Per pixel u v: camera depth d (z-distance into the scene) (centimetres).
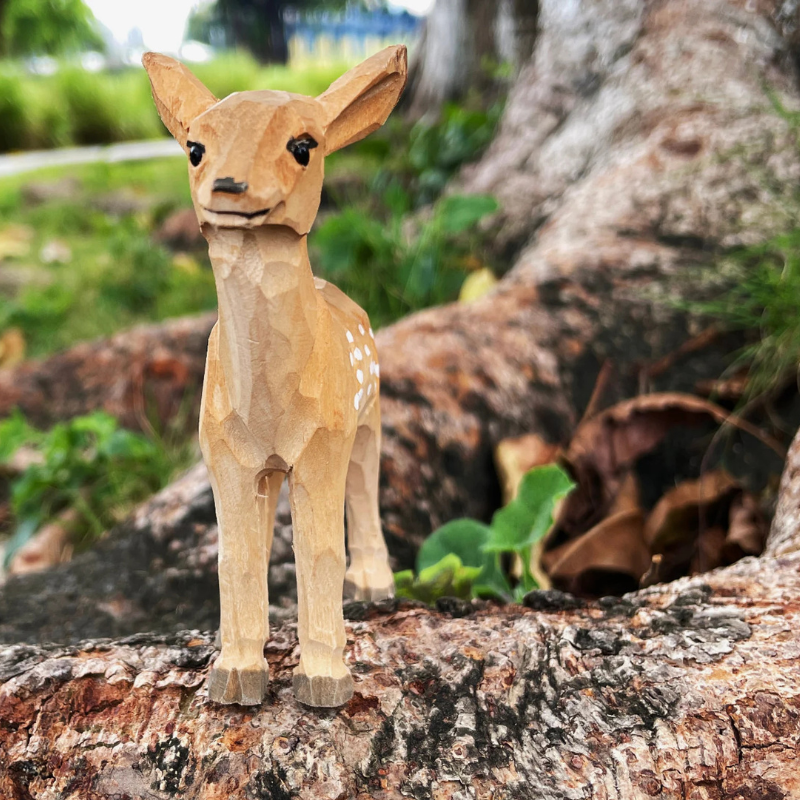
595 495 31
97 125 128
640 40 49
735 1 46
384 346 34
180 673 20
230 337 18
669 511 29
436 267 46
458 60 82
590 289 37
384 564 23
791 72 45
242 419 18
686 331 35
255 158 17
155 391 43
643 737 19
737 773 19
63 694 20
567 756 19
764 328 34
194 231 70
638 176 43
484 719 19
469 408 32
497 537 24
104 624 27
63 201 85
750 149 41
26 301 58
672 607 22
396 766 19
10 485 40
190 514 30
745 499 30
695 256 38
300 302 18
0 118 122
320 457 18
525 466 31
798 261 34
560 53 54
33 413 44
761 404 32
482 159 60
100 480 37
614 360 35
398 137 72
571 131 52
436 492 31
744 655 20
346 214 49
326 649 19
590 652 20
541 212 50
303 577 19
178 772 19
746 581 22
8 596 29
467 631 21
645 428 32
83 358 46
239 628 19
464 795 18
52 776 19
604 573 29
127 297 60
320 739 19
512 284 38
